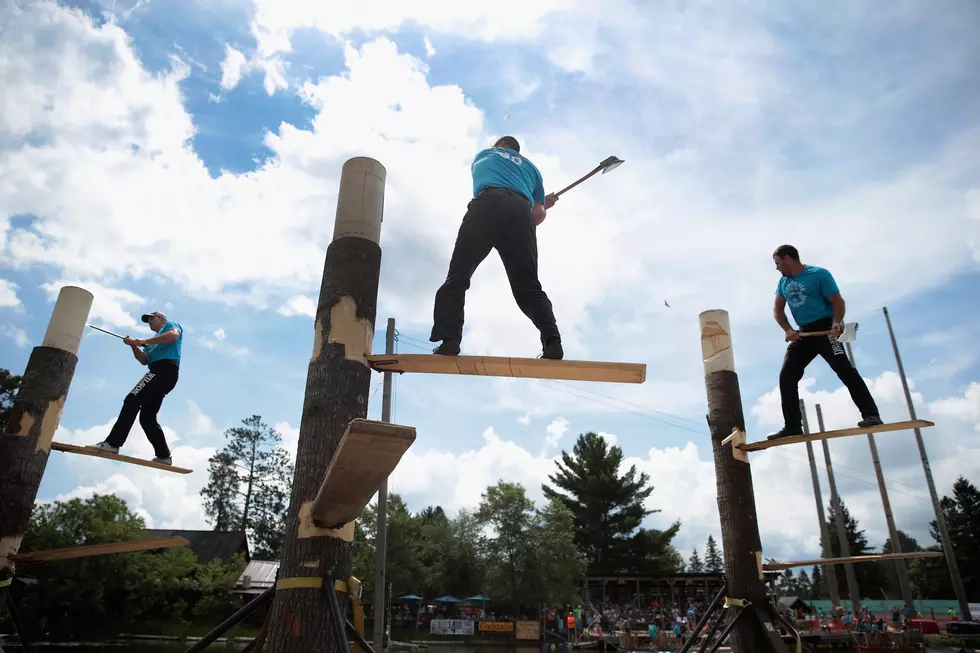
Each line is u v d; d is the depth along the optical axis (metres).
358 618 3.75
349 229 4.15
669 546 54.50
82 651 24.06
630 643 26.67
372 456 2.18
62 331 6.14
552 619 33.38
